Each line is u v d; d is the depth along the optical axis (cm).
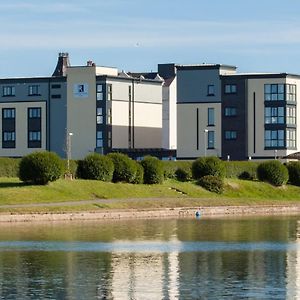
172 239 10862
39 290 7625
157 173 16238
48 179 14562
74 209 13425
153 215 14262
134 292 7581
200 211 14875
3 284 7856
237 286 7819
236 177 18012
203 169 16988
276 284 7906
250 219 13975
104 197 14838
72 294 7488
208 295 7469
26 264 8856
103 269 8606
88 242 10488
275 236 11269
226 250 9912
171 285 7862
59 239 10725
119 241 10600
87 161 15625
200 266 8806
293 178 18188
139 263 8956
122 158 15900
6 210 12794
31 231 11538
